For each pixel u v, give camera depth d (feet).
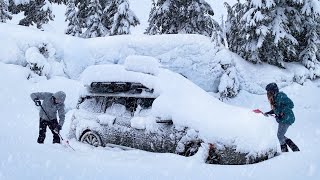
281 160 17.52
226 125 19.33
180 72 45.91
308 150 19.08
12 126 27.32
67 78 44.78
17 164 15.01
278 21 49.01
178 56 46.39
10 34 43.75
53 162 16.08
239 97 45.50
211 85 46.24
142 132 21.44
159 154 19.36
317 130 32.99
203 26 64.23
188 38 47.09
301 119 38.96
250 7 50.24
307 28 52.26
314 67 51.31
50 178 13.64
